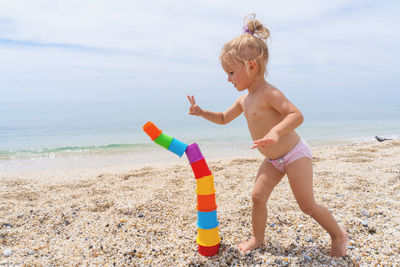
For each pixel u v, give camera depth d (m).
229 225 2.82
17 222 3.04
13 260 2.27
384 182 4.12
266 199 2.31
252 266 2.11
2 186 4.61
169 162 7.77
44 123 19.33
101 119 22.67
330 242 2.43
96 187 4.47
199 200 2.27
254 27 2.24
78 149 9.92
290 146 2.18
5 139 12.54
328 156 6.39
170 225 2.94
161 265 2.16
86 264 2.20
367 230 2.60
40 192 4.30
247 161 6.29
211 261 2.19
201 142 11.44
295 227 2.71
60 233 2.83
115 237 2.66
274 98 2.11
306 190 2.16
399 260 2.10
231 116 2.68
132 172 5.56
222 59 2.31
